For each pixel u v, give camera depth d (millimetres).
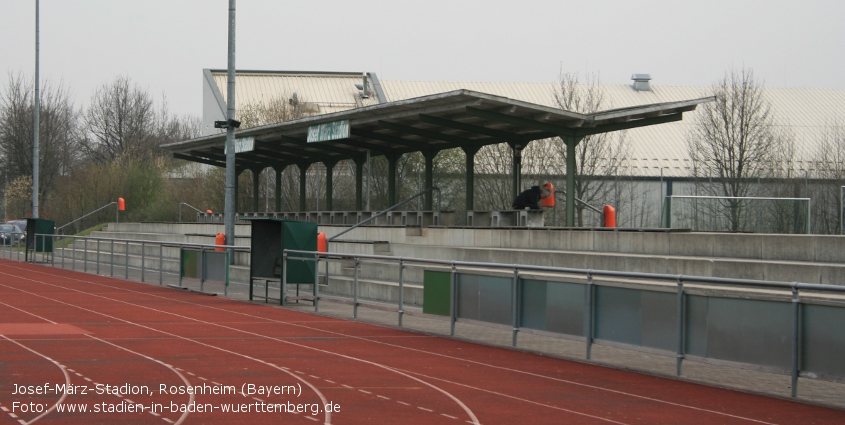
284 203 47375
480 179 41094
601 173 42062
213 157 40094
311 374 10438
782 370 9461
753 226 25625
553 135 25922
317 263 18297
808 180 35844
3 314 16922
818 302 9086
